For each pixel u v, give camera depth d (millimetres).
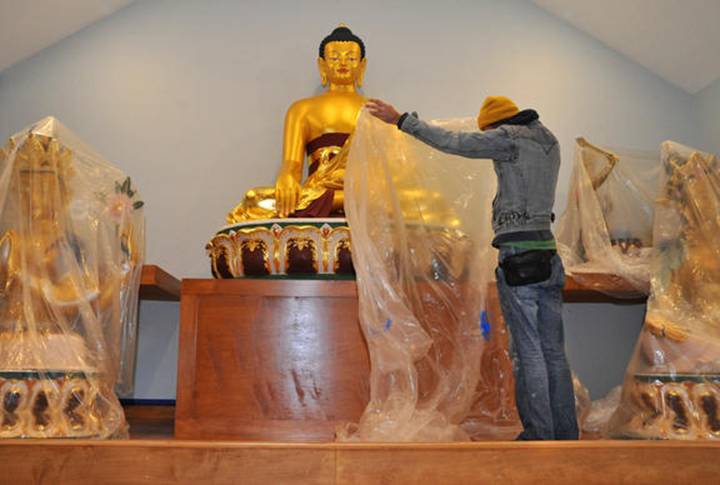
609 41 3662
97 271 2332
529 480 1705
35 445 1703
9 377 1984
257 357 2408
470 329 2363
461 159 2502
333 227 2594
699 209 2457
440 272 2406
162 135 3543
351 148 2414
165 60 3627
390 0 3715
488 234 2451
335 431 2344
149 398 3250
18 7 3221
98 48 3615
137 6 3674
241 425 2354
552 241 1910
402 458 1704
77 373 2062
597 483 1715
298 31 3686
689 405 2139
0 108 3510
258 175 3525
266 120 3584
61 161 2291
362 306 2213
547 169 1938
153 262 3404
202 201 3484
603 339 3387
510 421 2379
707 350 2189
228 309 2439
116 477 1685
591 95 3652
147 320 3322
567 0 3543
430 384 2312
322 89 3623
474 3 3697
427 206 2447
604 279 2719
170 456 1692
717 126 3453
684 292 2406
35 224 2180
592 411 2742
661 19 3293
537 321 1923
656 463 1734
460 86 3643
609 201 2957
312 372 2398
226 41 3666
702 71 3465
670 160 2580
